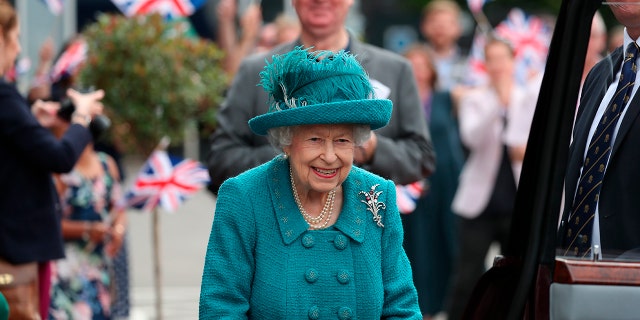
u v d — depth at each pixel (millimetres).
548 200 10000
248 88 15805
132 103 23438
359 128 10438
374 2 78938
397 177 15547
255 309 10562
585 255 10680
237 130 15742
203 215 52062
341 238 10633
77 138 17000
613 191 10688
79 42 21891
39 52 28594
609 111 10922
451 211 28297
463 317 10953
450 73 34719
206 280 10578
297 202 10758
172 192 21531
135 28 23359
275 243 10602
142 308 29484
